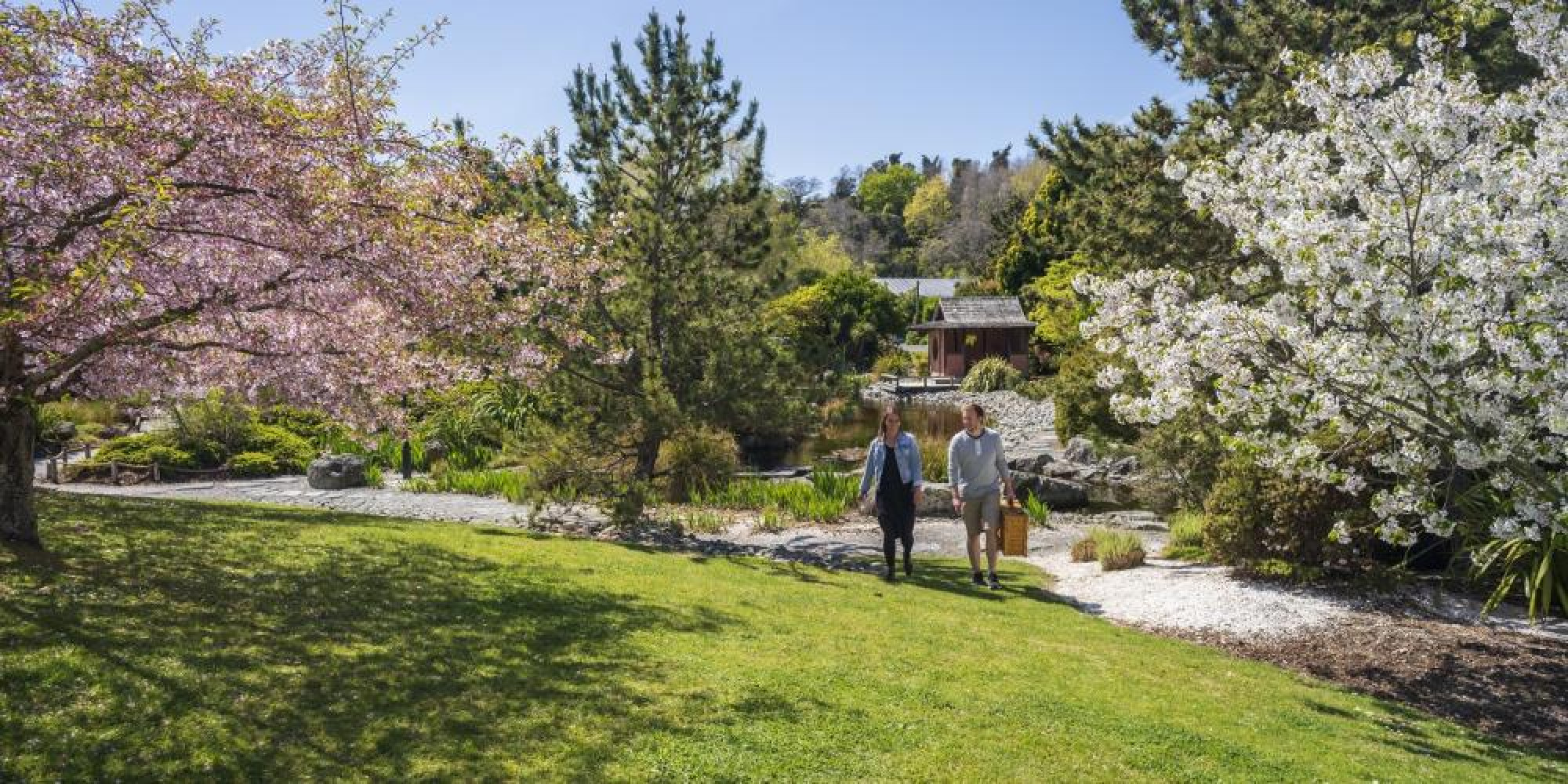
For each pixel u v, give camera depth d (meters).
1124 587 10.11
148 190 5.78
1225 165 7.91
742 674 5.84
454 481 17.42
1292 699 6.49
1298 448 6.85
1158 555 12.23
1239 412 7.23
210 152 6.52
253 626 5.91
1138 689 6.33
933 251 103.56
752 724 4.98
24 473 7.47
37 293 5.86
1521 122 7.75
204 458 19.36
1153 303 7.57
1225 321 6.73
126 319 6.50
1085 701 5.93
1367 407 6.64
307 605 6.58
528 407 21.22
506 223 8.88
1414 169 6.61
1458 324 5.79
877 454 10.16
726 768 4.39
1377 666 7.51
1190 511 13.46
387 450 20.53
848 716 5.24
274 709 4.61
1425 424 6.51
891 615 8.07
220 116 6.47
